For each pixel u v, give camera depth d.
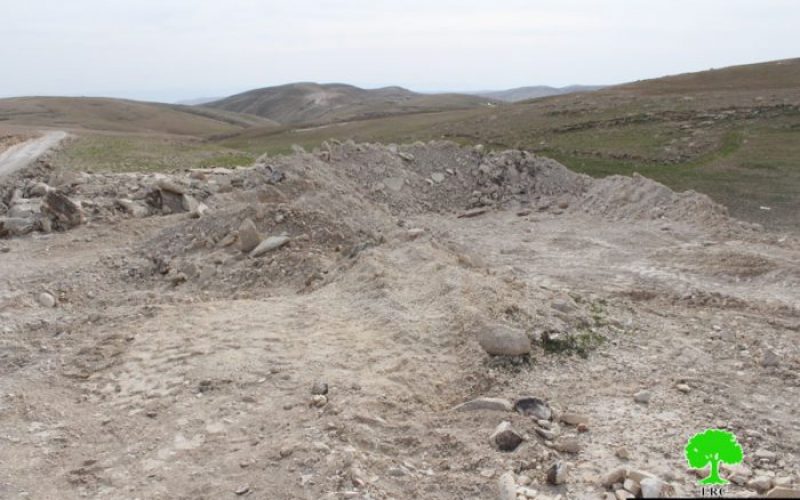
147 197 17.88
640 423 6.12
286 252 12.09
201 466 5.39
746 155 25.86
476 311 8.17
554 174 22.25
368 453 5.38
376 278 9.86
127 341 8.34
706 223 16.27
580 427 6.00
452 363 7.38
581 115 38.56
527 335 7.96
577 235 16.78
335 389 6.52
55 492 5.20
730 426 6.06
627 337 8.70
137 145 41.53
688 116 33.72
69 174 20.53
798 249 13.97
